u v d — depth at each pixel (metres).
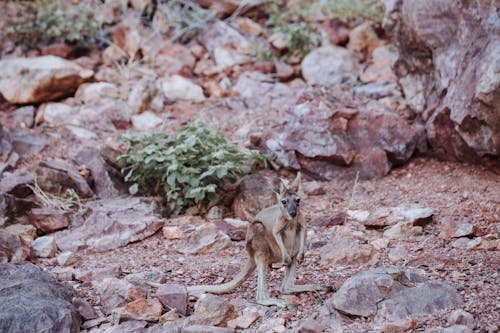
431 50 13.61
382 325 7.48
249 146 14.05
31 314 7.64
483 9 12.22
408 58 14.51
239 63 18.38
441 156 13.64
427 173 13.27
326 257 9.77
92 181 13.33
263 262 8.53
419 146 13.80
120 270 9.80
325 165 13.48
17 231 11.31
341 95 15.27
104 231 11.32
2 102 16.70
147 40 19.11
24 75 16.41
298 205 8.35
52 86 16.56
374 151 13.45
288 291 8.69
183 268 9.96
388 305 7.83
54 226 11.76
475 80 12.01
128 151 13.52
